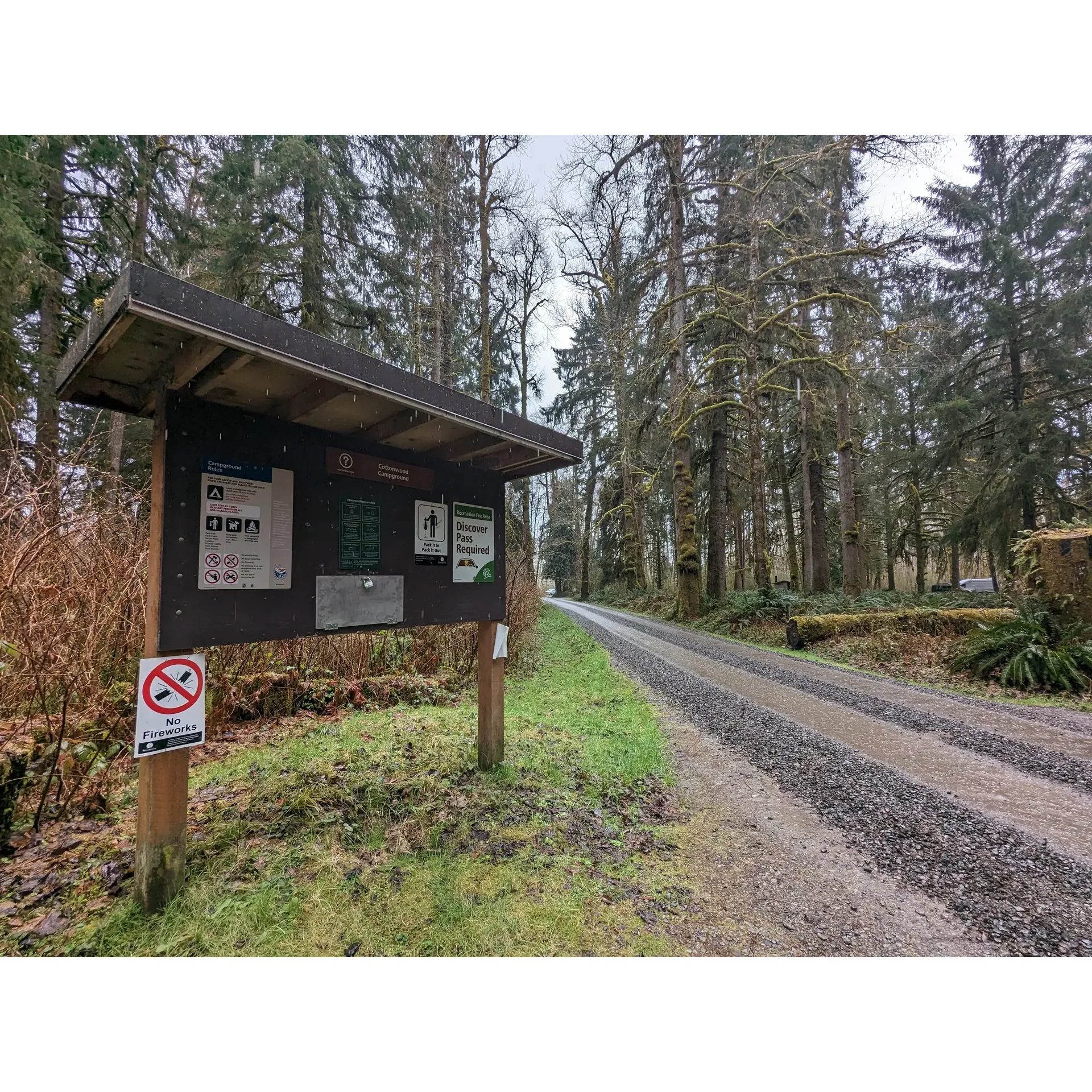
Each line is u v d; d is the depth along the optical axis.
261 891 2.29
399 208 11.63
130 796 3.36
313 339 2.14
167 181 11.01
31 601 3.09
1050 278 12.95
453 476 3.56
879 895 2.46
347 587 2.85
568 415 26.84
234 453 2.39
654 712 5.81
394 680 6.52
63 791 3.07
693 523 15.73
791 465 18.94
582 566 32.97
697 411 13.76
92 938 2.01
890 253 11.15
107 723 3.43
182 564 2.19
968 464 15.35
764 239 13.67
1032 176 13.12
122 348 2.05
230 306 1.87
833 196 12.41
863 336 12.16
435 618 3.39
